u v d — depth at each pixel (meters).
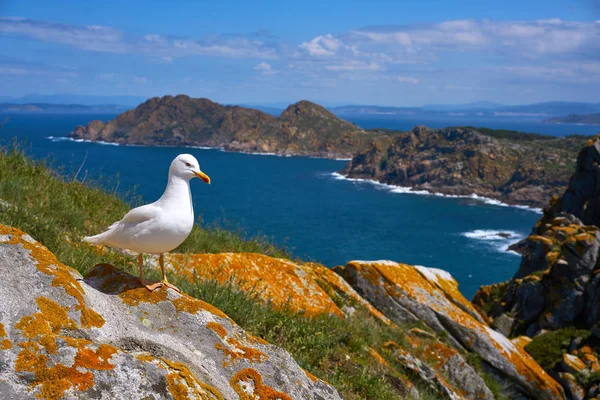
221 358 4.19
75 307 3.63
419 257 91.69
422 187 198.50
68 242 7.71
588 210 40.19
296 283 10.20
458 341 13.32
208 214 108.12
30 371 2.93
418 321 13.12
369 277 13.54
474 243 104.44
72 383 2.97
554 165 190.12
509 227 124.69
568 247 24.70
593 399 16.09
